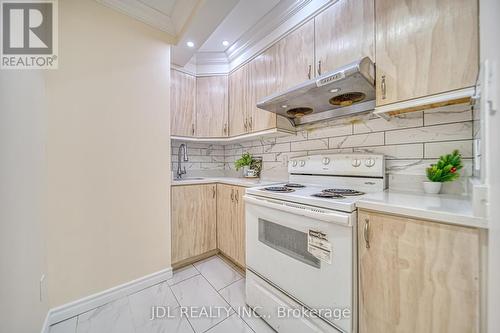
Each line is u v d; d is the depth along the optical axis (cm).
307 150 178
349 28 120
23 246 88
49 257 122
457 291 66
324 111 160
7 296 74
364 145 142
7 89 78
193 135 222
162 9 159
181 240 186
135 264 156
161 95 171
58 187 125
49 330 117
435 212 70
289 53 155
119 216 149
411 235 75
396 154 127
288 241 113
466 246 64
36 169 104
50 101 121
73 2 130
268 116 176
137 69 158
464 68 81
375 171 127
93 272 138
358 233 90
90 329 119
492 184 54
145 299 146
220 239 207
